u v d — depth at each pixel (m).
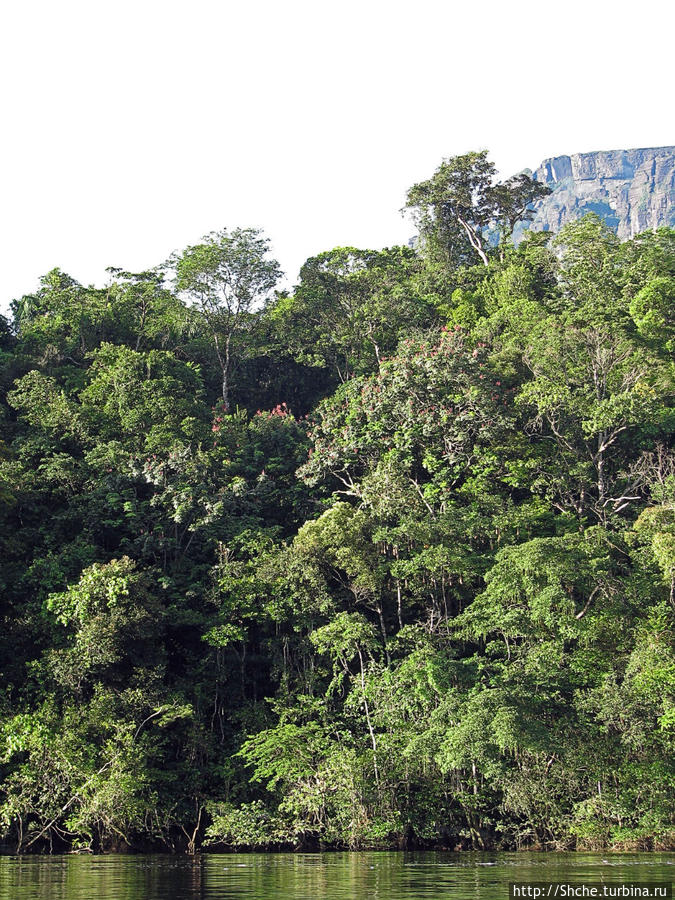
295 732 36.25
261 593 41.75
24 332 60.94
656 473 48.69
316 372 65.69
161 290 64.50
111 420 51.38
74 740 33.75
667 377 51.16
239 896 19.47
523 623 37.38
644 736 33.50
